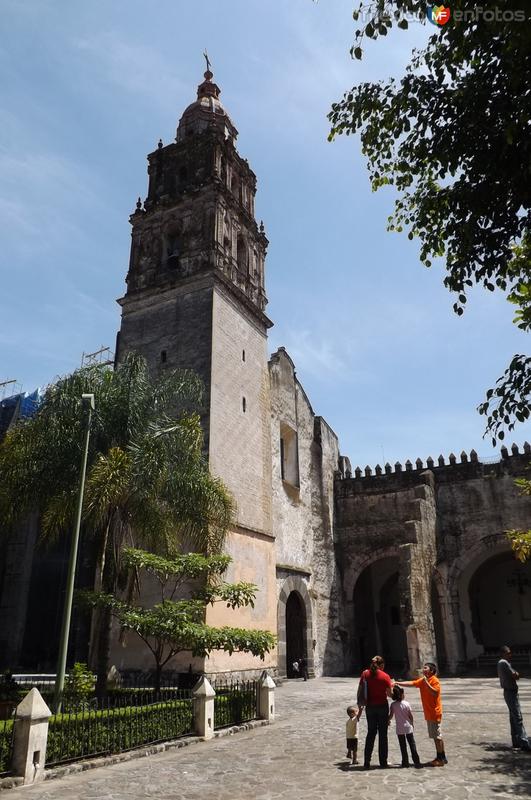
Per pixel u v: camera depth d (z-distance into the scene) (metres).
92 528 16.03
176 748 11.69
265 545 25.89
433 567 31.39
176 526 16.89
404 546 28.73
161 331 26.20
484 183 7.04
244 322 28.00
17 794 8.16
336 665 31.41
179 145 30.62
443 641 31.30
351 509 36.03
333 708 17.47
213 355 24.55
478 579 37.88
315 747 11.47
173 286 26.70
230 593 15.80
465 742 11.56
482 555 33.94
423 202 7.93
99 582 15.55
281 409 31.08
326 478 35.53
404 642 37.59
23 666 26.97
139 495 15.85
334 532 35.59
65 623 13.17
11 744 9.00
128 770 9.73
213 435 23.25
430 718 9.69
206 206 27.88
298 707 17.81
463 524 33.50
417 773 8.98
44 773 9.09
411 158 7.67
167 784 8.71
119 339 27.09
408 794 7.71
